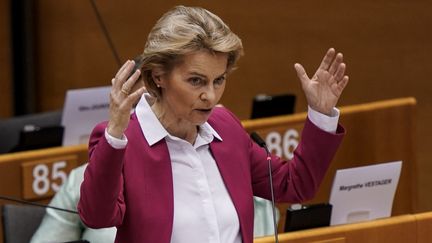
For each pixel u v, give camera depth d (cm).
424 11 1449
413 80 1472
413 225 818
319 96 594
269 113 1205
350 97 1510
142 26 1596
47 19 1644
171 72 551
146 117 579
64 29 1639
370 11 1477
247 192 591
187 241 568
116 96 534
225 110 620
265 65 1555
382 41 1480
